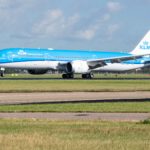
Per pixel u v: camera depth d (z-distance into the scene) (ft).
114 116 107.34
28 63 362.53
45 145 61.00
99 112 116.67
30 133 72.74
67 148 59.21
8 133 72.90
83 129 78.64
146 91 211.00
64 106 131.54
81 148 59.26
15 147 59.52
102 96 177.17
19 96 175.94
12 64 358.43
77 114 111.96
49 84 261.44
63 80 322.96
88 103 143.43
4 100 156.46
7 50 359.87
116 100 157.38
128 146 60.64
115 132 75.31
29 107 128.26
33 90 208.44
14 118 100.48
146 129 78.89
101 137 69.62
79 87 233.96
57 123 88.53
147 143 63.16
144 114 112.57
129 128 80.07
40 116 107.04
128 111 118.83
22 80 317.22
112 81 316.81
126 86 247.91
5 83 269.23
